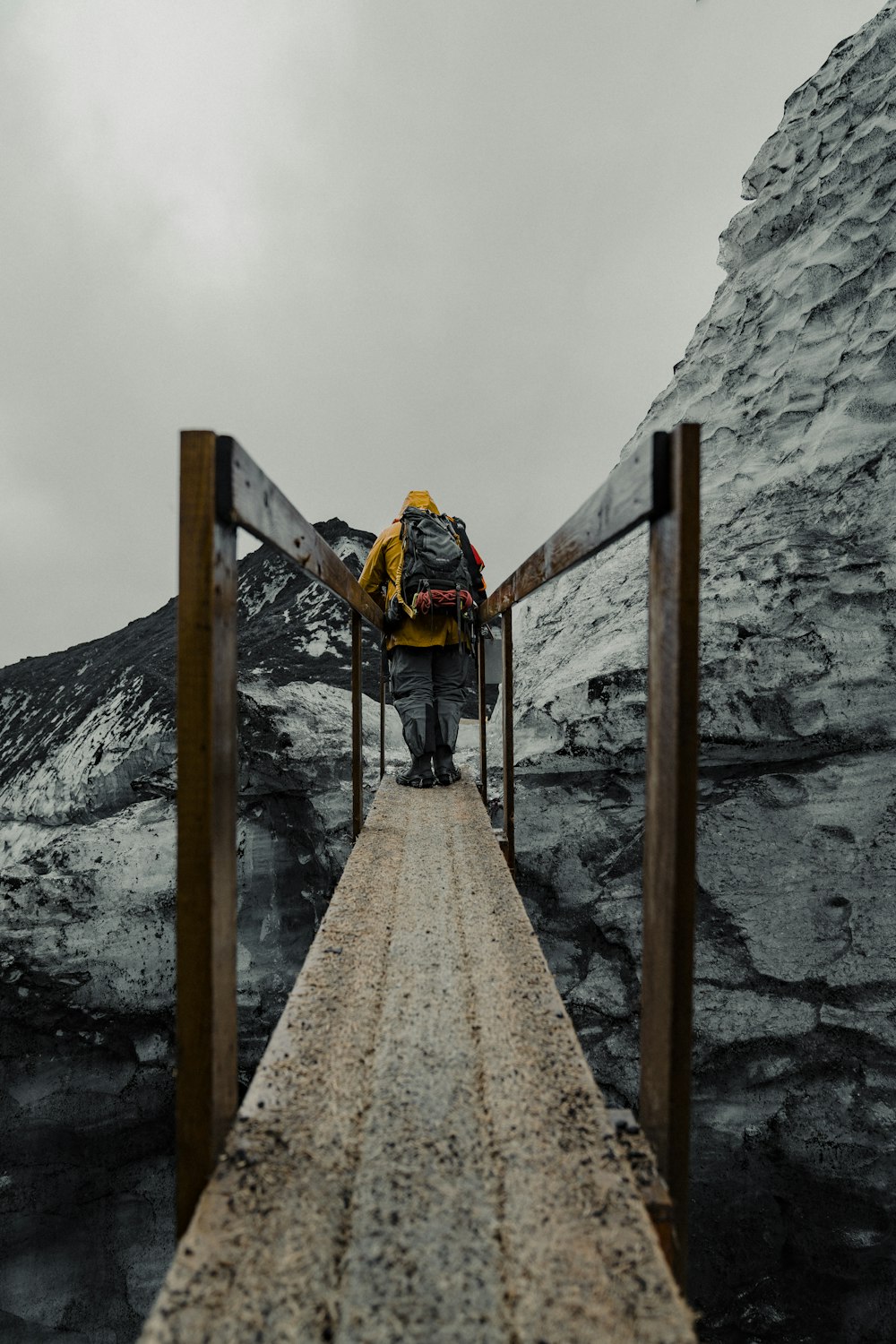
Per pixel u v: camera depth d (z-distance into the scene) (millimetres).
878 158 5547
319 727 5512
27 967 4879
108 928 4953
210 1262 906
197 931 1044
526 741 4707
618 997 4148
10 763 7902
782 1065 3824
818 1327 3863
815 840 3924
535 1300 853
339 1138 1141
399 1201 1008
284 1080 1286
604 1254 918
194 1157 1048
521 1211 991
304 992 1614
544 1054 1374
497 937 1928
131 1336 4945
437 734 4094
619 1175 1064
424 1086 1271
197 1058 1048
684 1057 1114
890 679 3820
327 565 2129
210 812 1041
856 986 3748
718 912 4027
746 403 5605
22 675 10117
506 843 3318
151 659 7758
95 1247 5055
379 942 1898
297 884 5383
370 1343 799
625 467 1239
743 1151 3873
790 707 3891
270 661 7551
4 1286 4922
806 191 6035
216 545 1061
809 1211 3824
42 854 5262
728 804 4090
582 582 5914
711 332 6262
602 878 4328
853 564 4059
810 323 5391
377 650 7859
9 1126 4906
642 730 4160
